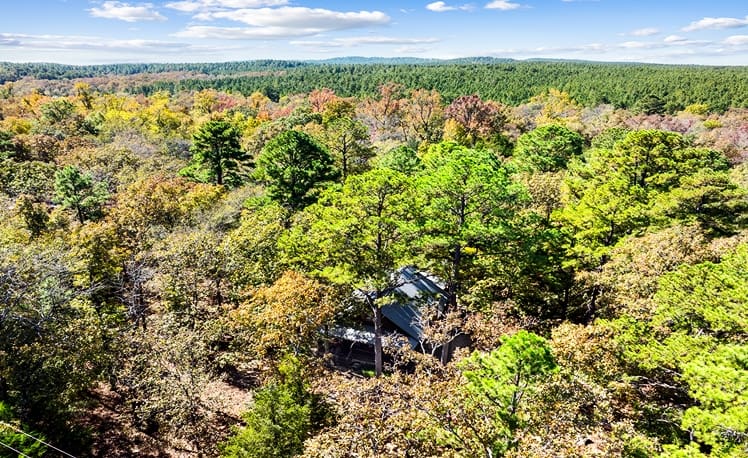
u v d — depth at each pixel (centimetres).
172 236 2759
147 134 6072
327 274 2194
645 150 3353
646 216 2850
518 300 2547
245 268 2433
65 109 7112
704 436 1204
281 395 1518
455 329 2266
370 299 2272
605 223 2795
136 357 1803
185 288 2280
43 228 2892
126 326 2195
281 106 11675
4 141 4734
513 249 2369
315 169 3506
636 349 1623
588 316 2452
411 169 3994
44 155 5000
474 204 2256
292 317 1906
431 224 2188
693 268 1734
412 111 8531
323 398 1597
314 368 1841
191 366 1805
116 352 1866
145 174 4309
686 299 1648
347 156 4369
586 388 1291
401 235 2233
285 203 3475
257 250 2514
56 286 1812
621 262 2197
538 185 3541
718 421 1136
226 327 2208
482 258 2448
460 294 2530
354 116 7981
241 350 2236
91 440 1794
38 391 1600
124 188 3962
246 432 1489
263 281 2375
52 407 1611
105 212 3497
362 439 1138
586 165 4128
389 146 6266
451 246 2389
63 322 1762
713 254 2102
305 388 1600
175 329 1973
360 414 1221
